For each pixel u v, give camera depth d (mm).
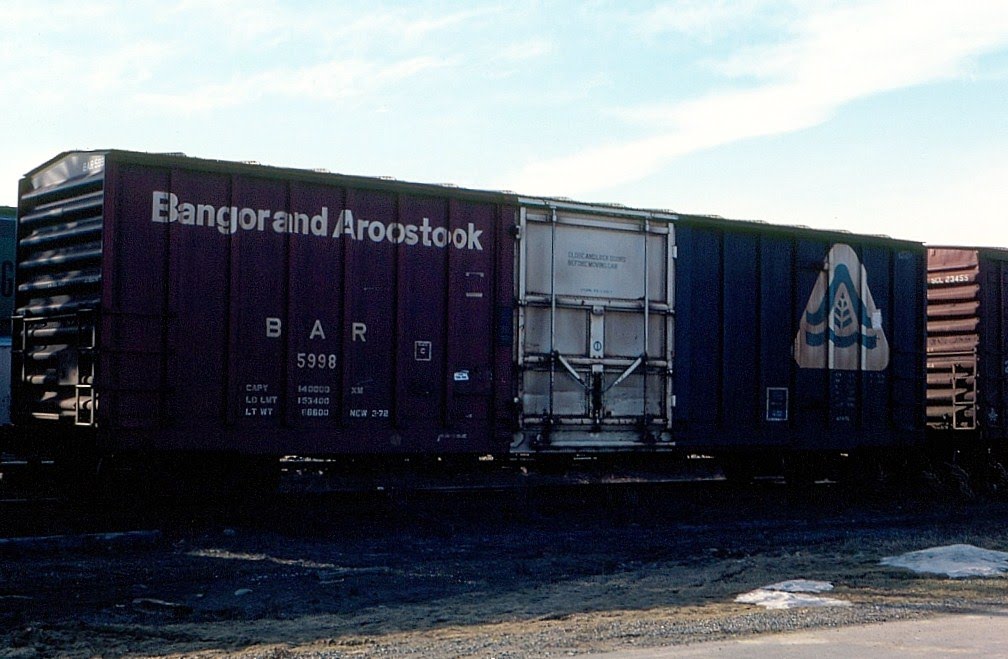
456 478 17297
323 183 13531
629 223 15805
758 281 17188
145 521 12836
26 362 13922
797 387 17500
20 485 14320
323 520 13656
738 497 17766
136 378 12391
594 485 17188
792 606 9156
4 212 19734
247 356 13031
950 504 18828
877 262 18781
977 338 20094
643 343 15867
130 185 12438
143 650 7750
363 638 7984
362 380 13750
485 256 14633
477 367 14508
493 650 7301
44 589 9727
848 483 19062
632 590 10297
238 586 10250
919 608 8906
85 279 12633
